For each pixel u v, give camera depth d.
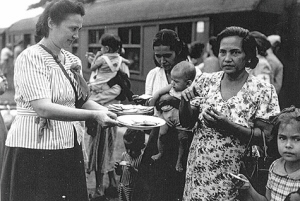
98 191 4.43
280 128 2.19
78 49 10.94
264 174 2.41
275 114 2.33
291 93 6.56
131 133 3.33
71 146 2.56
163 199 3.07
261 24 6.84
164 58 3.08
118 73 4.62
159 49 3.07
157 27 7.60
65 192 2.53
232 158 2.39
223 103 2.40
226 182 2.40
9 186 2.51
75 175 2.60
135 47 8.39
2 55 16.59
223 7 6.23
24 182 2.43
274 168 2.27
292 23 6.41
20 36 15.72
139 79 8.23
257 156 2.50
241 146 2.39
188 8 6.93
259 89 2.36
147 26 7.87
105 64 4.57
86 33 10.36
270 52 6.02
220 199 2.42
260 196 2.26
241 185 2.19
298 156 2.13
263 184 2.42
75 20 2.38
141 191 3.19
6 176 2.50
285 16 6.40
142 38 8.04
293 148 2.13
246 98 2.36
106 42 4.60
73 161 2.58
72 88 2.50
